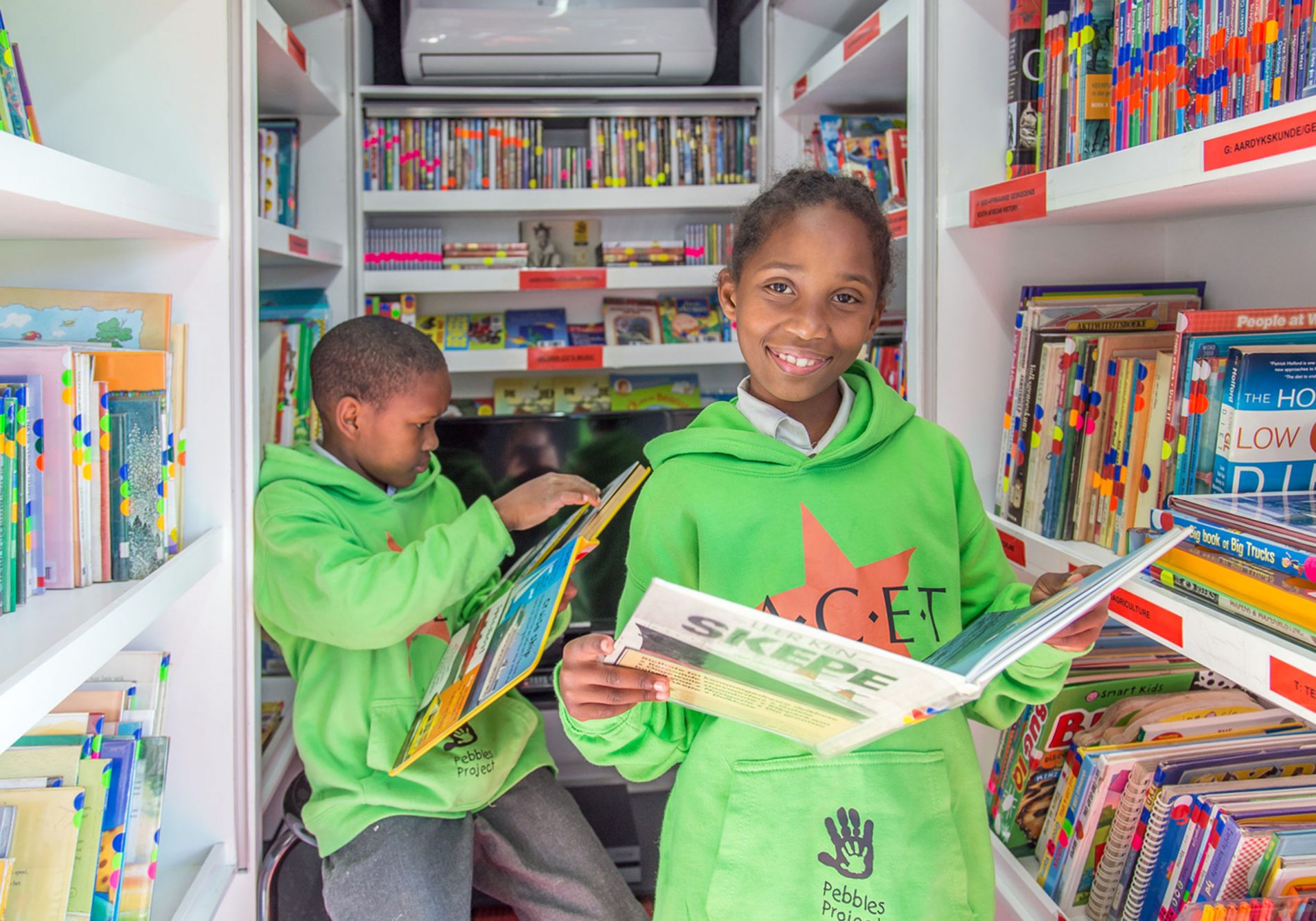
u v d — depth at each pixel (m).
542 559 1.20
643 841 1.77
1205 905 0.99
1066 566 1.32
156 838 1.16
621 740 0.98
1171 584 1.06
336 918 1.26
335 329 1.48
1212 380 1.10
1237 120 0.93
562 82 2.64
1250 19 1.04
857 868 0.94
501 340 2.78
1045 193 1.28
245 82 1.40
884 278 1.03
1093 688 1.37
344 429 1.47
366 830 1.30
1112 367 1.34
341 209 2.44
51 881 0.96
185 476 1.41
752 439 1.02
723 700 0.82
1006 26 1.55
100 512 1.15
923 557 1.01
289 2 2.31
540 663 1.94
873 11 2.47
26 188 0.84
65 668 0.87
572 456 1.89
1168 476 1.15
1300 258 1.32
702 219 2.92
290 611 1.35
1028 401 1.48
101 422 1.15
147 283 1.38
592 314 2.96
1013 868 1.41
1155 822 1.17
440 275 2.58
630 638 0.74
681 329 2.88
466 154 2.63
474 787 1.33
